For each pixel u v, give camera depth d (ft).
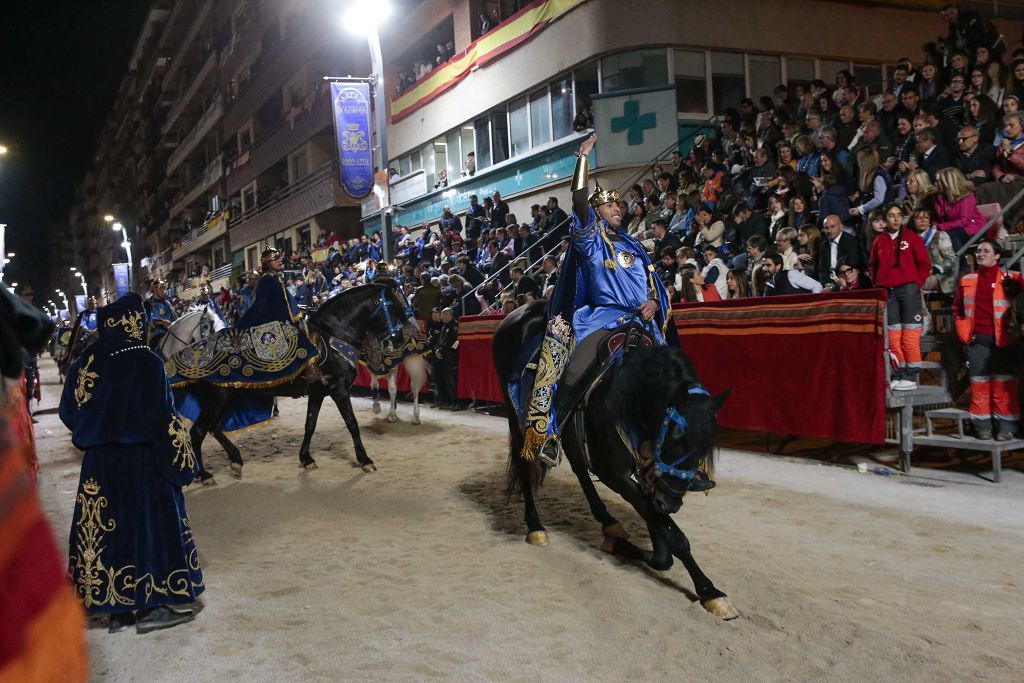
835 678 11.07
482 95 70.28
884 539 16.90
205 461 31.48
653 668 11.60
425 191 80.33
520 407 17.66
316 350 26.55
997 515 18.28
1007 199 28.55
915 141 33.37
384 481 26.08
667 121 54.95
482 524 19.99
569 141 59.21
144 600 13.47
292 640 13.09
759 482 22.58
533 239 49.70
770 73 59.77
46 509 24.07
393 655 12.34
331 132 107.76
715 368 28.09
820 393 24.36
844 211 32.58
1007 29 66.44
